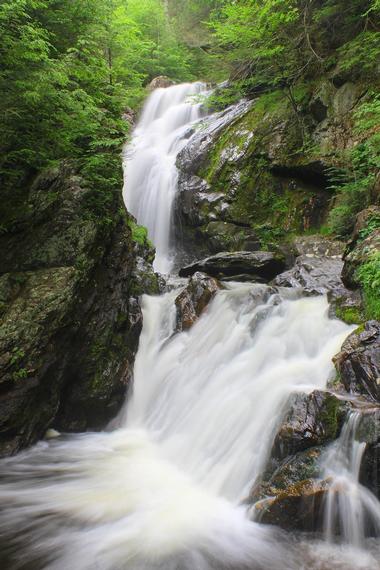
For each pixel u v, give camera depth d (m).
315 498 4.80
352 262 8.38
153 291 10.73
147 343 9.36
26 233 7.64
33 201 7.82
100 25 11.09
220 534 4.91
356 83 13.88
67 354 7.37
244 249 13.91
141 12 27.05
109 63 13.91
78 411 7.74
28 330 6.65
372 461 4.86
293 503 4.86
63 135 8.32
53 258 7.45
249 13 14.80
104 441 7.41
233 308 8.98
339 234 12.14
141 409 8.41
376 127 12.34
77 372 7.68
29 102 7.34
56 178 8.00
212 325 8.94
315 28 15.42
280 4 14.61
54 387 7.20
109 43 13.16
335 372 6.48
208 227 14.73
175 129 20.11
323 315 8.05
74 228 7.66
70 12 9.99
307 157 13.93
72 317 7.27
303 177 14.30
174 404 7.85
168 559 4.54
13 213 7.73
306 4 15.01
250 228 14.38
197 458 6.45
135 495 5.72
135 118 21.95
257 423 6.17
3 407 6.43
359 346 6.29
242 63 17.67
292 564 4.47
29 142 8.03
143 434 7.71
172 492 5.80
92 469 6.41
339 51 14.66
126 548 4.71
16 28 7.59
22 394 6.57
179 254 15.63
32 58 7.15
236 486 5.70
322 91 14.62
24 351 6.53
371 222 8.70
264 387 6.77
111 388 7.91
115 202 8.69
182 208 15.55
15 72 7.07
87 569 4.41
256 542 4.77
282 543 4.73
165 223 16.06
